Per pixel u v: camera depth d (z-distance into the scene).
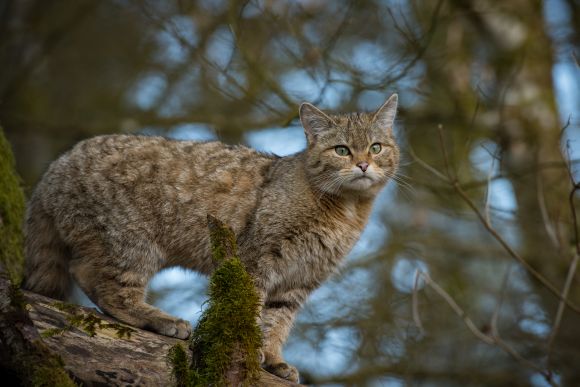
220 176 9.05
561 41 14.58
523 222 13.67
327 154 9.31
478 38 15.73
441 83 15.06
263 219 8.78
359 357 13.32
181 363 6.09
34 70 15.46
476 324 14.13
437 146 14.91
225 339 6.11
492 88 14.97
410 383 13.08
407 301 13.97
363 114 9.91
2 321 5.84
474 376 13.19
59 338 6.61
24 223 8.89
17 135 14.54
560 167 12.66
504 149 14.21
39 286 8.77
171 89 15.57
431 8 14.80
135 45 16.42
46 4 16.30
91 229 8.66
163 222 8.86
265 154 9.59
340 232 9.17
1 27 15.77
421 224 15.05
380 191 9.72
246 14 13.47
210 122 13.95
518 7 15.05
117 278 8.72
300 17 13.51
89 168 8.77
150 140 9.18
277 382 6.95
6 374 6.16
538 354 13.35
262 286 8.70
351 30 14.38
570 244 12.84
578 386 13.08
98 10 16.61
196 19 13.95
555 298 13.48
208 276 9.17
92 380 6.47
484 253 14.09
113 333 6.86
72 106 15.90
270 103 13.88
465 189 13.03
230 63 12.88
